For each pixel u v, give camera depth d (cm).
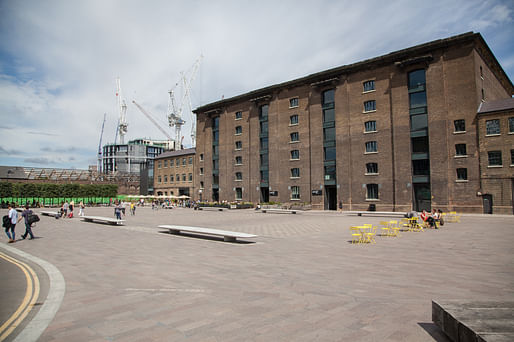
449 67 3597
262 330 513
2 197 6119
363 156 4212
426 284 765
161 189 7956
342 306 621
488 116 3325
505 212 3181
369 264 1005
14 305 650
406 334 490
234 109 5956
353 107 4344
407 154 3841
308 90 4878
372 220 2819
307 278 838
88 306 638
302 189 4841
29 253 1255
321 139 4666
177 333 505
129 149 17750
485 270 903
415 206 3816
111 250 1315
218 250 1305
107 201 7638
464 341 395
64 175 8950
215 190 6322
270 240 1588
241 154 5766
